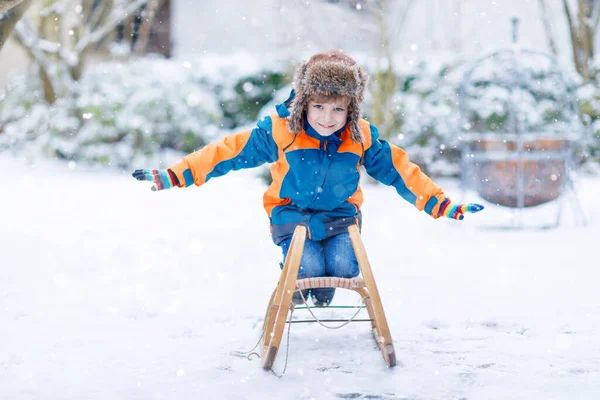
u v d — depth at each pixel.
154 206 9.12
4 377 2.98
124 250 6.12
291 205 3.39
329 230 3.35
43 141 13.02
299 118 3.21
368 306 3.37
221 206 9.21
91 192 10.39
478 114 11.44
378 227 7.54
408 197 3.38
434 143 12.18
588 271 5.19
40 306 4.22
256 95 14.36
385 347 3.07
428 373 3.03
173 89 13.30
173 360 3.22
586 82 12.28
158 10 16.22
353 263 3.32
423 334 3.61
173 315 4.02
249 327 3.80
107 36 14.62
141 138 13.08
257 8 15.79
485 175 7.59
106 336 3.60
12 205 8.97
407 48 14.39
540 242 6.54
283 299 3.00
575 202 7.61
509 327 3.79
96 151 12.86
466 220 8.10
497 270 5.29
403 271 5.29
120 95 13.07
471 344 3.46
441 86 12.46
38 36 13.29
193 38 16.27
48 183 11.29
